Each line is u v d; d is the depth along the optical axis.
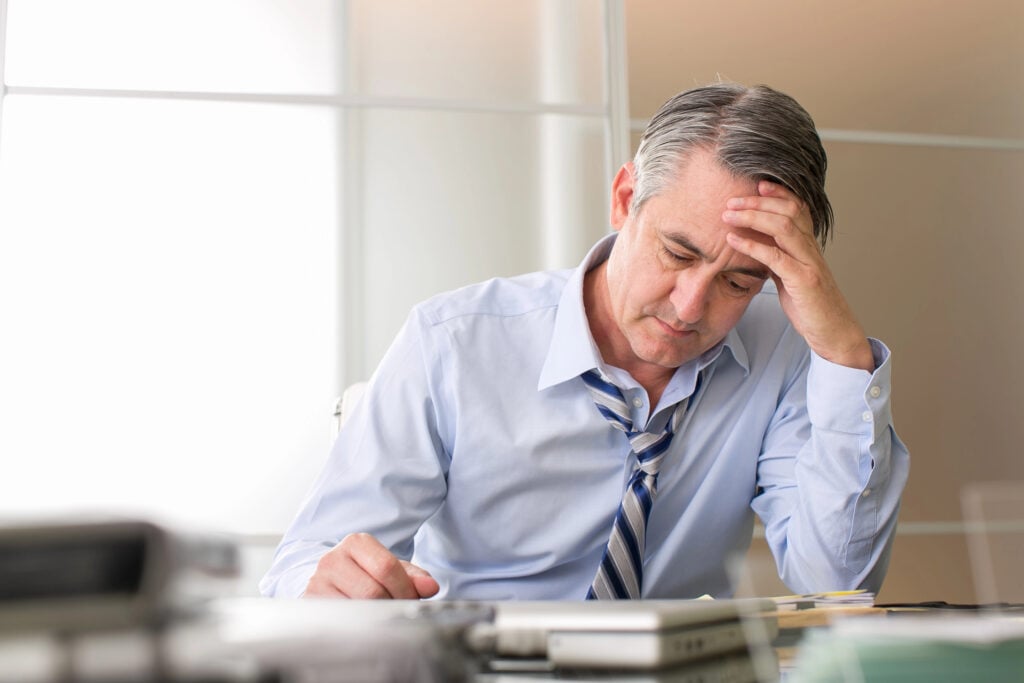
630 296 1.41
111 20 2.80
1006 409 3.12
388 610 0.63
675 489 1.56
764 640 0.56
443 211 2.88
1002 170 3.19
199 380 2.68
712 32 3.08
